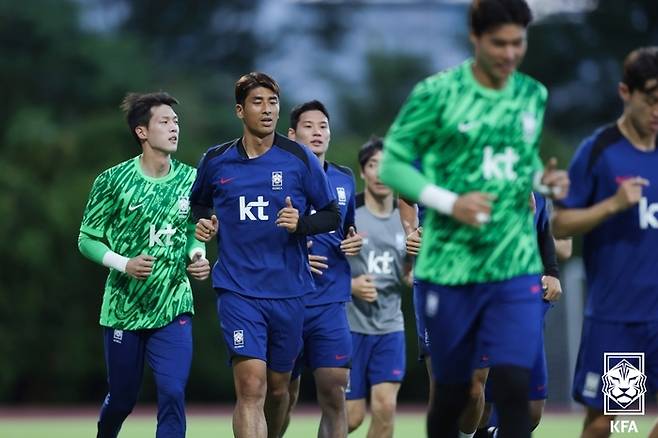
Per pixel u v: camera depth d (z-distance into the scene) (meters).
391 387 42.25
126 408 36.28
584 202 27.72
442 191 25.33
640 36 145.25
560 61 146.00
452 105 25.59
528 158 26.09
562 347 95.62
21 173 113.38
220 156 34.22
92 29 133.75
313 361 37.31
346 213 39.34
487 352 26.25
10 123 122.50
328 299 37.47
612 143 27.58
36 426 76.62
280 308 33.91
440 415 28.05
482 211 24.73
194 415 94.25
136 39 137.12
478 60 25.53
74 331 112.25
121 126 117.75
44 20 128.62
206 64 155.75
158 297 35.19
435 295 26.58
